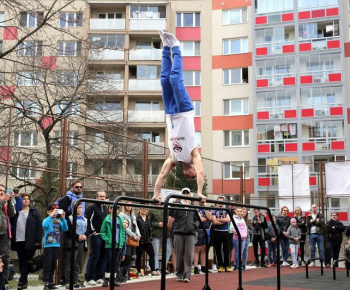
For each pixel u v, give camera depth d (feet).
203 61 122.72
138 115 117.50
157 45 124.88
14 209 30.83
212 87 121.49
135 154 46.29
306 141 112.47
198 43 124.26
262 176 112.06
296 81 114.73
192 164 19.98
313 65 114.93
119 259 34.58
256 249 54.03
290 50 116.16
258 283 35.86
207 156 118.73
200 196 19.47
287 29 118.01
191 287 32.22
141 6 122.21
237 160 117.19
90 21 118.83
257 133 115.55
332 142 111.04
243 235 47.11
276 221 54.44
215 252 46.34
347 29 115.03
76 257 31.71
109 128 78.28
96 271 33.22
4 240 28.35
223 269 45.14
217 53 122.42
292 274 43.86
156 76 119.03
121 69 121.29
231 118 119.03
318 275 42.98
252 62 118.52
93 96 79.15
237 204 24.40
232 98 119.85
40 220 31.30
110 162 46.24
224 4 123.54
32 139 47.14
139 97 119.85
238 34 121.70
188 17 124.88
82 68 76.59
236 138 119.03
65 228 31.01
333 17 114.52
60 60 83.10
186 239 35.19
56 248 30.91
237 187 114.62
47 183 47.16
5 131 42.55
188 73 122.52
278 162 113.29
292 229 52.39
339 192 57.88
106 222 32.96
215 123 119.75
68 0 69.41
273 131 114.83
